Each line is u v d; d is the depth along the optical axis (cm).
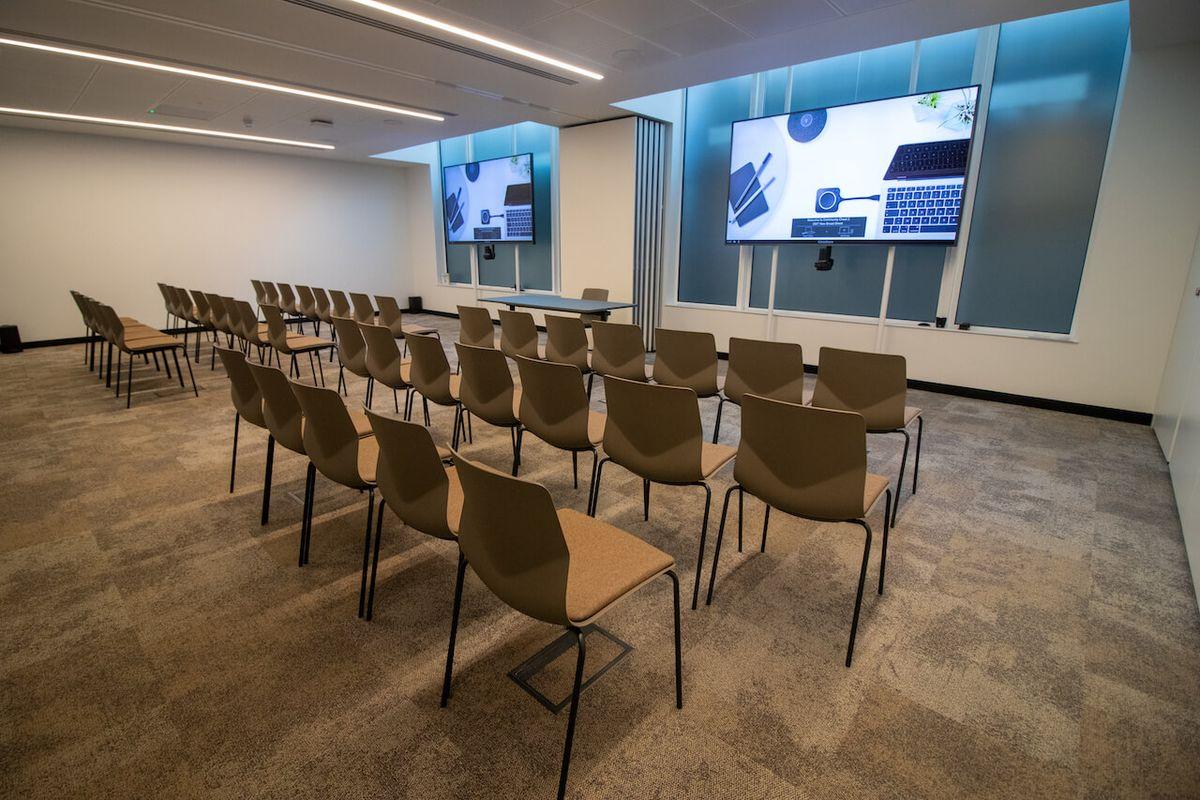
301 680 185
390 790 148
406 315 1119
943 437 425
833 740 164
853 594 233
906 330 565
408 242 1134
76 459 367
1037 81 479
